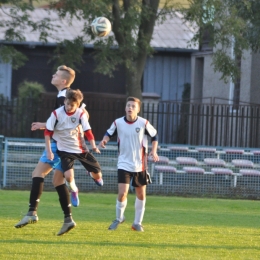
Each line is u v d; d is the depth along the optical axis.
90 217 28.69
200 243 21.59
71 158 22.00
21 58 50.50
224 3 48.50
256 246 21.36
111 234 23.11
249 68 61.59
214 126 62.03
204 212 32.78
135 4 48.53
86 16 44.41
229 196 42.44
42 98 57.84
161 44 80.31
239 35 48.09
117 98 59.38
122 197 23.88
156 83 81.62
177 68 82.00
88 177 42.44
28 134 55.25
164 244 21.09
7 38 50.50
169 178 42.38
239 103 62.81
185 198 40.62
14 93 78.25
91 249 19.53
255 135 55.06
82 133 22.38
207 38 71.69
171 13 54.66
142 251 19.44
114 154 42.62
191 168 42.53
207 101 70.88
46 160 22.20
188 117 57.91
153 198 39.41
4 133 56.00
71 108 21.67
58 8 49.88
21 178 42.00
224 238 23.08
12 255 18.00
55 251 18.89
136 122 23.73
